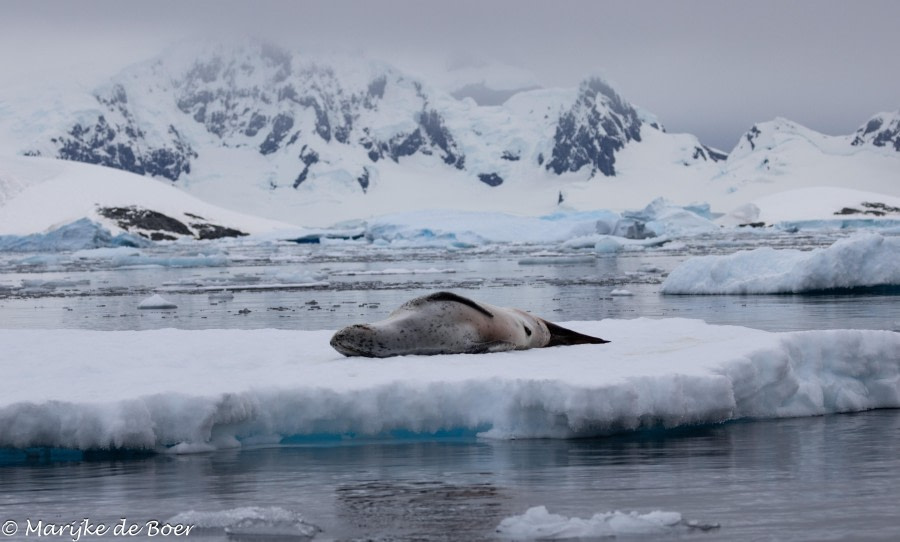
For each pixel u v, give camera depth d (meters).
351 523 7.43
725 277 32.06
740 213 168.38
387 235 131.25
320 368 11.95
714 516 7.43
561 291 35.94
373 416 10.57
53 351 14.28
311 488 8.60
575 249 95.31
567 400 10.27
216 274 63.06
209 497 8.38
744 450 9.84
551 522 7.17
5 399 10.23
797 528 7.11
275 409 10.59
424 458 9.70
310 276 50.53
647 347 13.50
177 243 144.62
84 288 47.50
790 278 30.41
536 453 9.79
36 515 7.93
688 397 10.86
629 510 7.68
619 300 30.09
